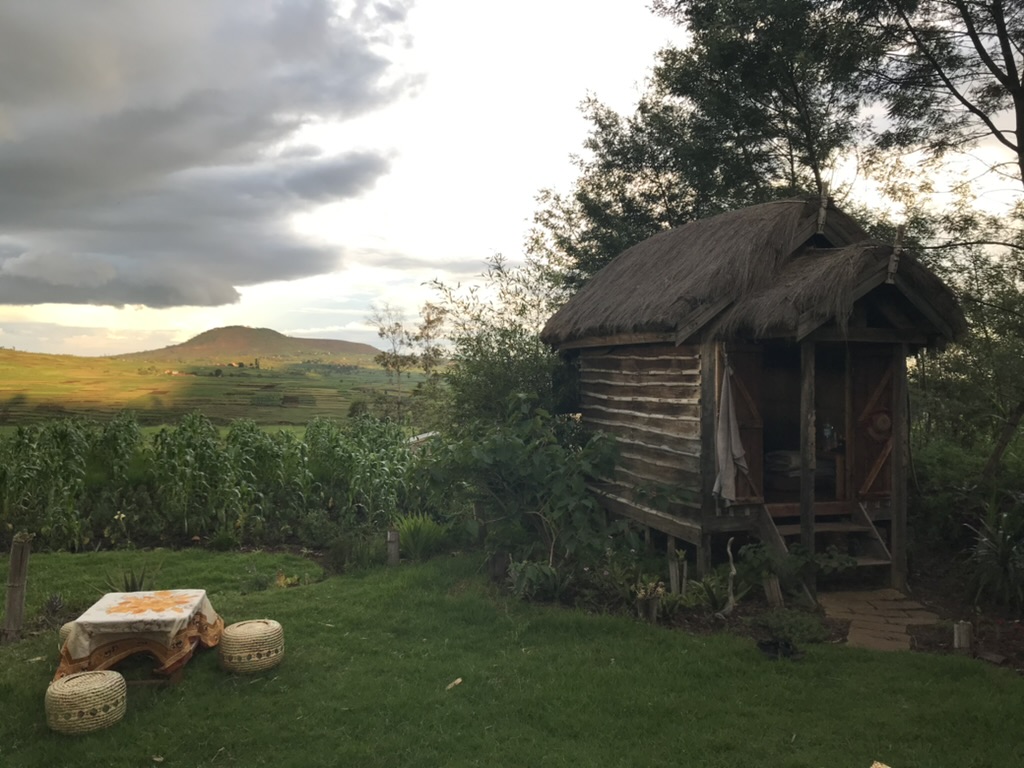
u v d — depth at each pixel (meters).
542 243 17.95
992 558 8.08
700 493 8.73
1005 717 5.30
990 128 12.60
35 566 9.45
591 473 8.70
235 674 6.01
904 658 6.47
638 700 5.61
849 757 4.76
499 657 6.55
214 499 11.34
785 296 7.88
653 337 9.19
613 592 8.15
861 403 9.38
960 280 12.45
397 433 14.45
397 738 5.04
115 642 5.80
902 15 13.04
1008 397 11.88
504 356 14.31
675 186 19.08
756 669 6.24
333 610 7.78
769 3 14.29
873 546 8.93
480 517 9.91
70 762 4.74
